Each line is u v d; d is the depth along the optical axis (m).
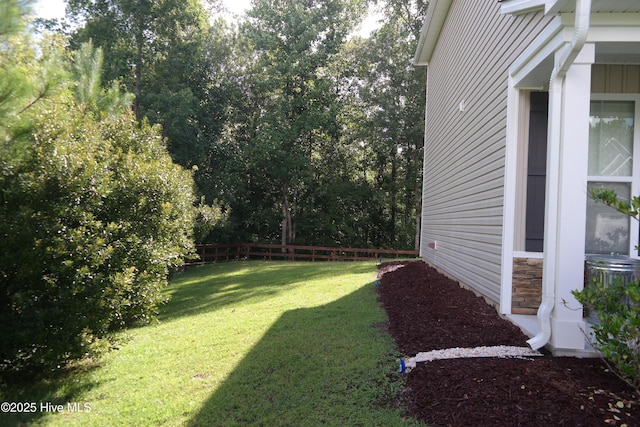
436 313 5.49
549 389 2.98
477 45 6.79
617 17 3.65
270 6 22.88
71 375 5.27
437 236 10.16
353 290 8.96
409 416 3.12
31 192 5.07
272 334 5.69
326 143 25.66
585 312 4.07
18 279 4.91
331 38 23.23
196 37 21.84
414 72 23.28
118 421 3.61
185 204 9.09
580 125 3.72
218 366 4.70
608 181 4.94
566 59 3.54
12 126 4.24
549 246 3.81
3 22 3.79
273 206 25.12
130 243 6.70
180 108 19.02
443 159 9.57
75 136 6.09
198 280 14.34
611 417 2.61
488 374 3.33
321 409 3.43
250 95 24.78
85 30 19.38
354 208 25.91
